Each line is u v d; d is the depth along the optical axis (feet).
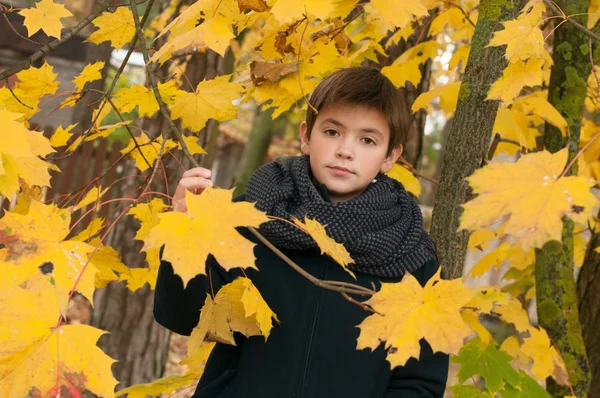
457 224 6.52
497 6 6.36
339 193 5.71
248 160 17.29
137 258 12.13
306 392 5.35
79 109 22.03
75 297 20.48
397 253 5.51
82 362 3.38
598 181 3.34
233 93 6.06
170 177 11.71
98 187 6.22
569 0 7.91
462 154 6.47
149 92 6.31
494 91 4.79
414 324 3.64
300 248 5.47
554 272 7.82
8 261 3.64
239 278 4.75
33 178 4.55
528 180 3.19
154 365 12.71
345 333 5.47
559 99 8.00
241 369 5.50
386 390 5.54
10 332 3.34
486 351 6.34
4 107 5.95
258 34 12.96
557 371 6.68
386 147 5.72
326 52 5.96
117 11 5.90
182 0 11.81
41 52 5.44
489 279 22.33
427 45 8.01
